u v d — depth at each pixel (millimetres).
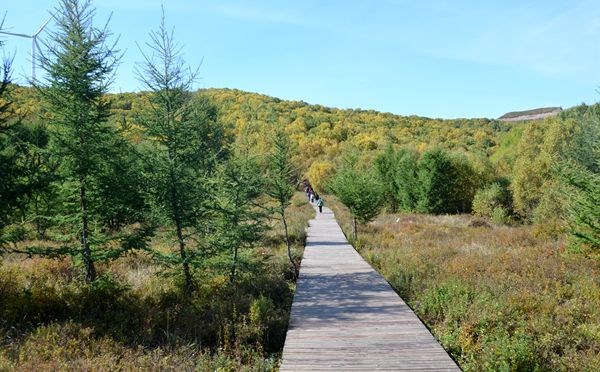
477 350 7254
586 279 11148
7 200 7723
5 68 7578
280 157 14906
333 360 6562
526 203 34656
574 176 12852
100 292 8773
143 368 5953
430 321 9266
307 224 29219
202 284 10914
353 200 21922
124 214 10500
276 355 7539
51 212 10078
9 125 7957
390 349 7012
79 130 9531
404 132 103688
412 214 38938
